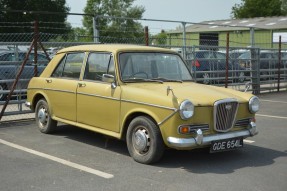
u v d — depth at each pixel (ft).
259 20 137.08
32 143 24.54
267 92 57.67
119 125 21.47
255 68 55.67
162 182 17.88
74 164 20.39
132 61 22.48
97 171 19.31
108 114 22.02
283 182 18.08
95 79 23.20
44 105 26.86
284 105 43.65
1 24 126.11
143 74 22.50
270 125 31.71
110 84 22.02
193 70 46.47
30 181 17.92
